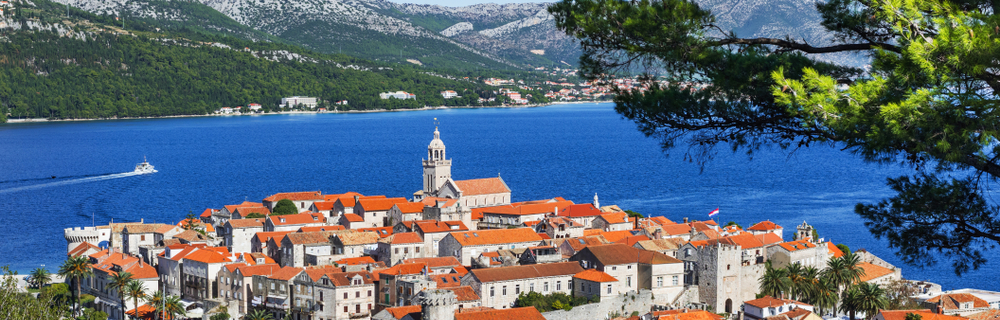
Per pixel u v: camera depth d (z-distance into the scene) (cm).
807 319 16612
